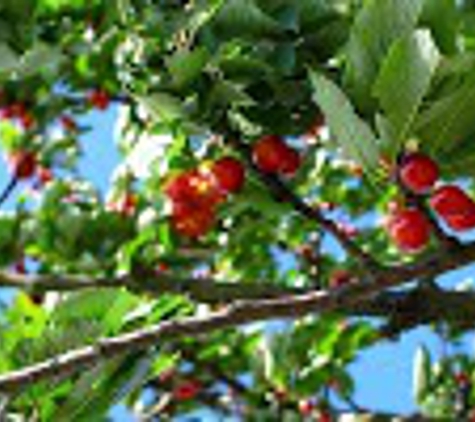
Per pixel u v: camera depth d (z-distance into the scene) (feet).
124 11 19.98
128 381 16.02
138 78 18.93
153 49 18.93
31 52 22.76
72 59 27.66
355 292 14.70
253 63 17.47
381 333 18.69
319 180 30.73
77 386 15.88
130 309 16.61
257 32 17.92
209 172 18.70
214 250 28.96
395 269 14.89
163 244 28.25
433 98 15.12
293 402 33.99
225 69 17.62
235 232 27.96
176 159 19.13
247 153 17.84
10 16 22.75
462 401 32.89
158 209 27.37
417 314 18.12
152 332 14.15
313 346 33.63
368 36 15.14
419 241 15.30
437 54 14.23
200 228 19.42
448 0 15.93
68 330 16.46
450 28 16.07
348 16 18.01
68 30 26.14
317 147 26.55
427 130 15.25
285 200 17.48
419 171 14.90
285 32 17.95
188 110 17.76
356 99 15.34
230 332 34.14
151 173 19.36
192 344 33.17
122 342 14.06
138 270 25.50
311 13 17.94
